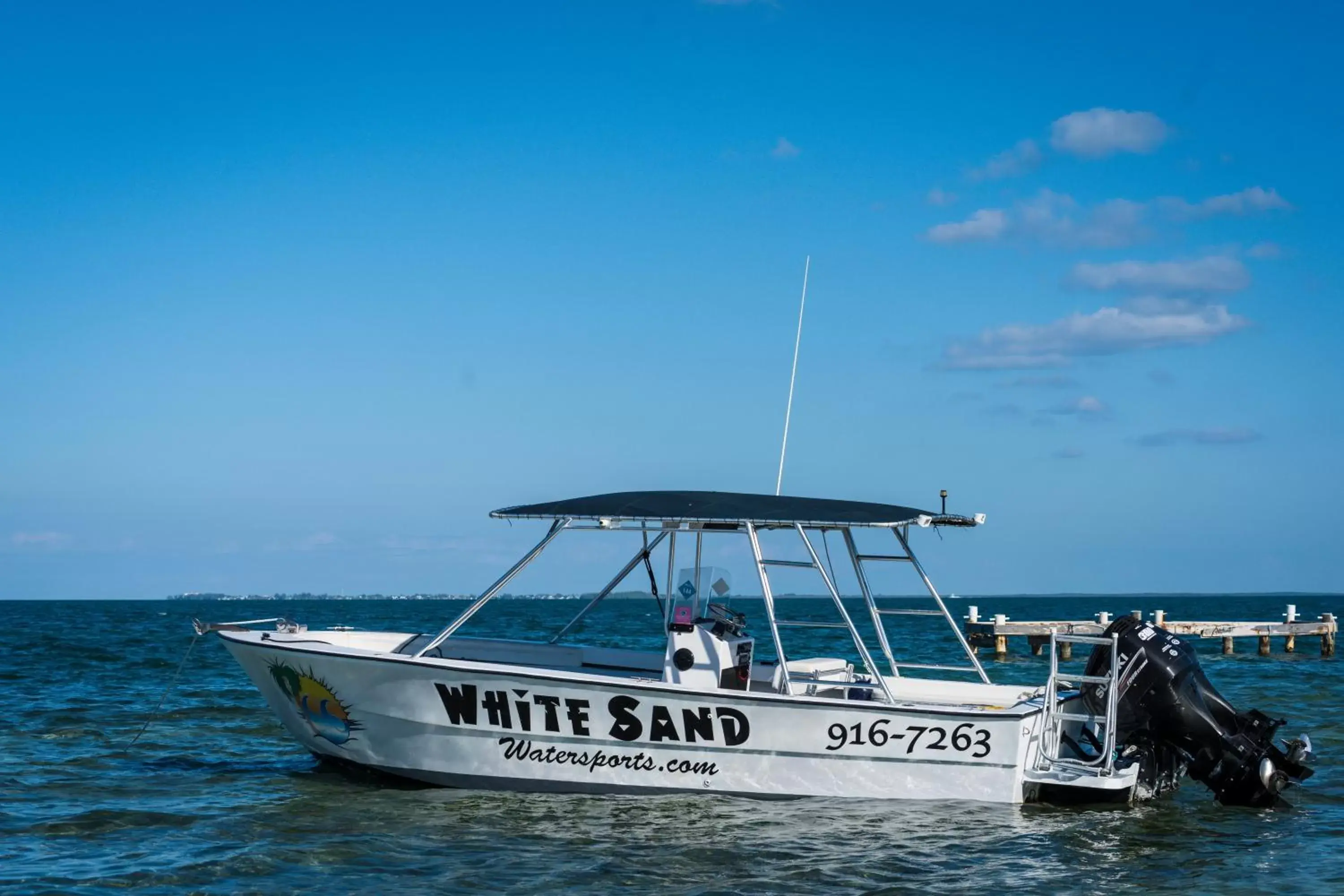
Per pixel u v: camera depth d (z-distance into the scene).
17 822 9.99
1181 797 11.61
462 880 8.24
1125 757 11.16
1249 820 10.60
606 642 37.19
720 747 10.12
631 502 10.66
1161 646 11.04
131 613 99.50
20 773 12.29
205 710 17.41
